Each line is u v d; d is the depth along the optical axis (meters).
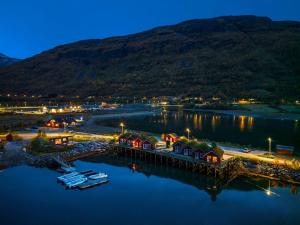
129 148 76.00
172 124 140.38
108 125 134.88
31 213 44.56
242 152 71.56
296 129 122.56
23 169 64.12
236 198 49.47
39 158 68.56
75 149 77.94
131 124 139.38
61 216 43.66
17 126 113.06
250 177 58.81
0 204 47.44
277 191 51.84
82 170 64.56
